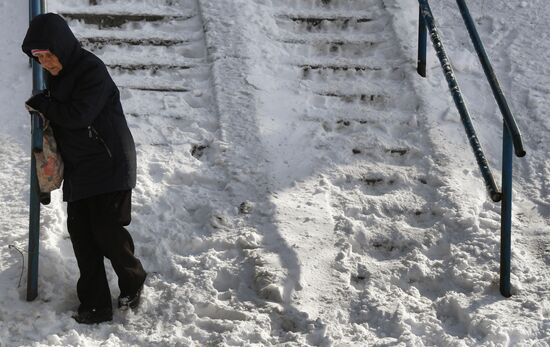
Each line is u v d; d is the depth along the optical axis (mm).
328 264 8523
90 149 7414
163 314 7949
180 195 9188
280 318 7949
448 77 9047
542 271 8484
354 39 11336
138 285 7898
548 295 8141
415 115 10398
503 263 8125
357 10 11805
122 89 10438
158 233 8734
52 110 7230
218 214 8945
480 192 9438
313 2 11820
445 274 8516
